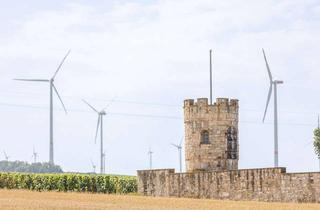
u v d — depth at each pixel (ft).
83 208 522.88
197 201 645.92
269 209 537.65
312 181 633.61
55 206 537.24
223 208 544.62
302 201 639.35
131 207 544.21
